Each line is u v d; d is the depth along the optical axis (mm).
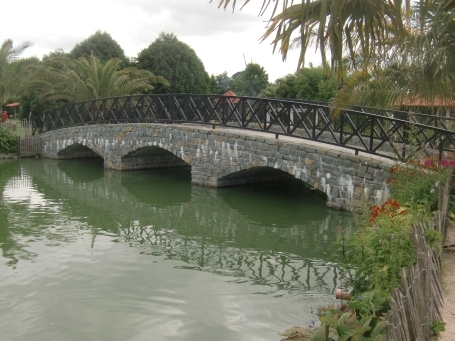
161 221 11500
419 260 3902
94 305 6484
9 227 10750
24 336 5668
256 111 13930
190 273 7777
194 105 16094
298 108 16281
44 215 12023
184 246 9383
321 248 9211
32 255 8688
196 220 11570
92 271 7836
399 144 11164
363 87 10234
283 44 4410
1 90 25625
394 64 9109
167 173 19312
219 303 6547
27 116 34875
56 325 5930
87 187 16156
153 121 17688
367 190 10711
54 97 26344
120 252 8922
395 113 14469
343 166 11273
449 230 6961
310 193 14742
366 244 5559
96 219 11656
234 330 5727
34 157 24125
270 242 9672
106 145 19750
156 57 36656
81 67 26672
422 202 7715
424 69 8539
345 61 8820
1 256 8617
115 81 26391
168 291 6984
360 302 4465
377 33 4238
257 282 7383
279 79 29359
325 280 7449
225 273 7793
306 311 6238
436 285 4477
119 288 7098
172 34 39375
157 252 8977
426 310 3762
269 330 5711
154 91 36375
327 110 15094
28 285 7223
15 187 16078
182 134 16156
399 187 9078
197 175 15805
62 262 8297
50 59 27094
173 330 5766
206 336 5590
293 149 12500
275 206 12914
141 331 5742
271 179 16625
